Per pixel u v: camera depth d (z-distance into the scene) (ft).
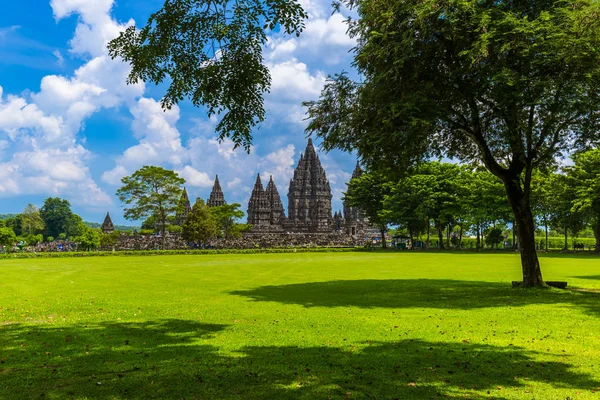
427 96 68.49
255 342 41.11
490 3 67.62
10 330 47.19
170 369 32.91
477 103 79.77
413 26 65.16
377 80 68.95
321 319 52.03
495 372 32.07
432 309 58.80
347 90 78.95
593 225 228.22
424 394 27.91
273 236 378.12
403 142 71.56
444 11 63.16
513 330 45.50
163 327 48.24
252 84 47.14
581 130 76.48
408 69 68.95
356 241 351.25
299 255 228.84
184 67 46.65
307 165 476.13
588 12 60.13
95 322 51.52
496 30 61.82
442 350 37.86
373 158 80.38
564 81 63.87
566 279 93.04
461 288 79.36
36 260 194.90
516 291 73.00
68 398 27.45
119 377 31.22
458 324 48.70
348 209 462.60
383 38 67.05
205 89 46.55
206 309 60.13
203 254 252.21
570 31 61.67
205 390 28.60
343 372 32.04
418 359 35.19
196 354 37.06
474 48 61.93
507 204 245.04
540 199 241.55
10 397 27.55
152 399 27.27
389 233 538.88
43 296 74.54
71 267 145.59
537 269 77.56
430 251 266.77
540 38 60.90
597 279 93.15
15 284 93.61
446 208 268.21
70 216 584.81
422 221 292.81
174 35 45.34
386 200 295.89
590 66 62.23
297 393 28.07
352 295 73.00
